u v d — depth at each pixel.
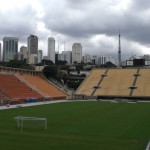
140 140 34.69
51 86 126.50
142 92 117.31
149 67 138.62
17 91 98.56
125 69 137.88
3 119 51.53
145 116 59.41
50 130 41.03
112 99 116.25
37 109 71.44
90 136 36.81
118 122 50.34
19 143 31.11
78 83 143.75
